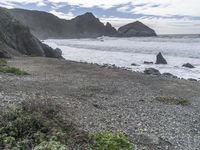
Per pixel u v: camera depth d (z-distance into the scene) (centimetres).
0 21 6075
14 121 1119
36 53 6288
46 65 4134
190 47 10619
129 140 1381
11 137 1037
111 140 1137
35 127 1123
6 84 2431
